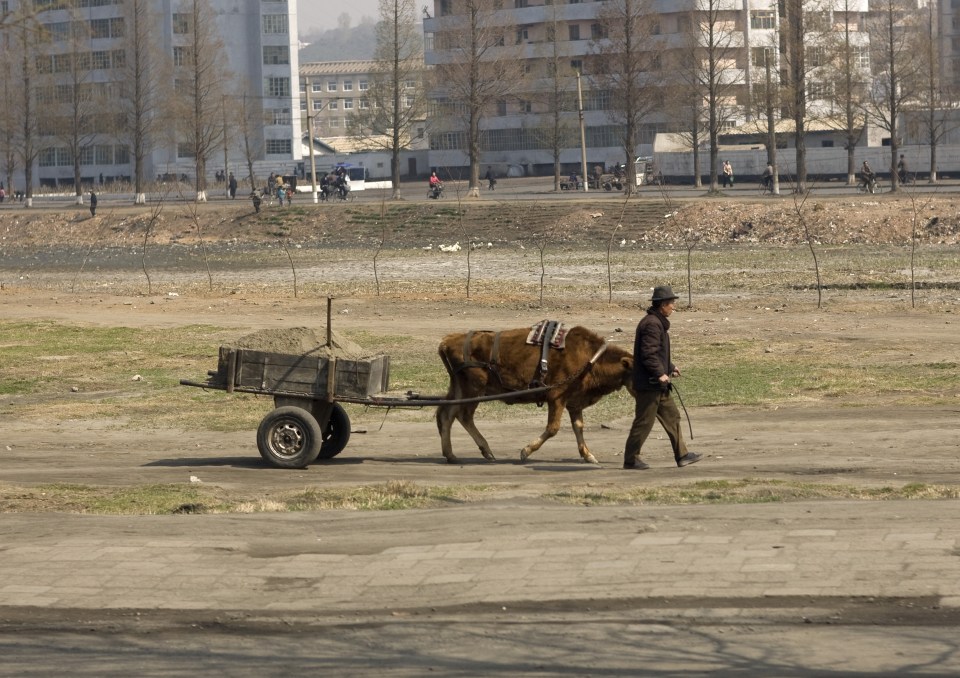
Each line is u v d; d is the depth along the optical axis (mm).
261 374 16500
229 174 112250
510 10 128250
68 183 137750
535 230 72375
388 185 119688
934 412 19094
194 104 102938
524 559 10477
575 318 34938
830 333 30266
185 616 9508
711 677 7695
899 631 8484
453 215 76750
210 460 17438
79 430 20984
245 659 8461
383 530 11891
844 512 11781
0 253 78312
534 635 8719
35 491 14961
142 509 13594
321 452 17234
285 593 9945
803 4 82625
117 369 28500
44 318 37969
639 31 88750
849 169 87188
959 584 9273
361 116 108000
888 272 45344
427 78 102688
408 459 17031
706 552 10391
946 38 127312
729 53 111375
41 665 8461
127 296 44750
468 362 16250
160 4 130000
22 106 106188
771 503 12500
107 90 113875
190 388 25625
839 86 85750
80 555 11141
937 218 61219
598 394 16047
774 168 79125
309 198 100250
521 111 126875
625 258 56031
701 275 46688
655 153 100875
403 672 8031
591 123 125750
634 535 11094
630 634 8641
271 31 137875
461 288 44219
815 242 62031
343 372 16328
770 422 18938
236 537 11812
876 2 93812
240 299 42281
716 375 24469
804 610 9000
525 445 17953
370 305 39438
